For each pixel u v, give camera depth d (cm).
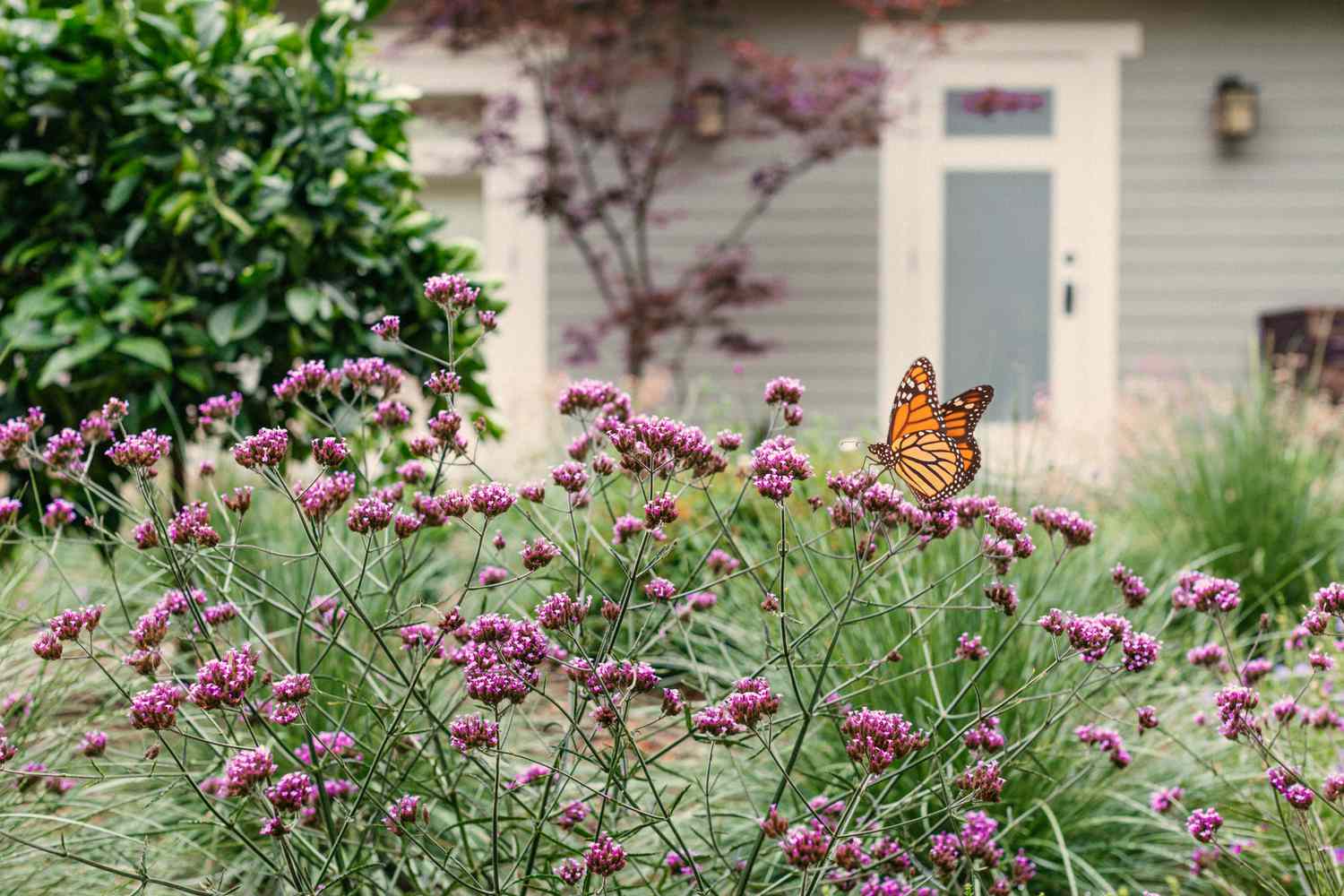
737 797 235
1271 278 862
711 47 878
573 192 833
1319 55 860
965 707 231
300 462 343
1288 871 211
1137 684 263
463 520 172
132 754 216
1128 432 543
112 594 271
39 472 305
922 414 196
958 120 878
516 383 880
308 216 320
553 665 300
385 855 195
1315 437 462
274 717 158
